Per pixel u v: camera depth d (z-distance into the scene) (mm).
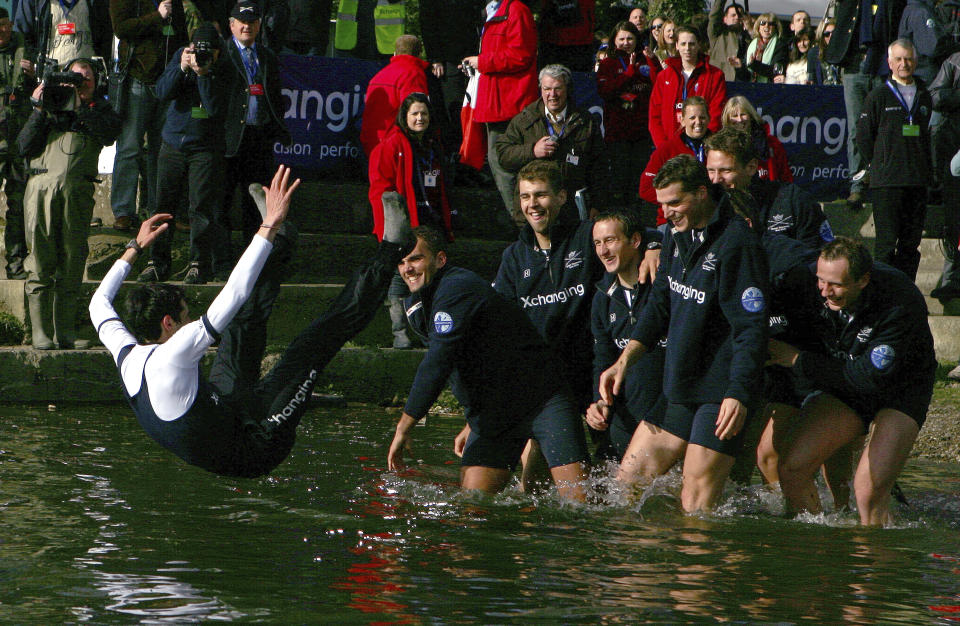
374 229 34625
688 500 17422
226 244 31875
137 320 17031
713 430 17125
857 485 17078
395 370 31375
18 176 32031
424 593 12758
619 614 12078
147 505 17156
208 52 29672
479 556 14500
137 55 31797
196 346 16156
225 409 16734
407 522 16469
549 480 19562
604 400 18500
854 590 13180
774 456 19094
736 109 22688
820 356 17188
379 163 31141
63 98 28016
